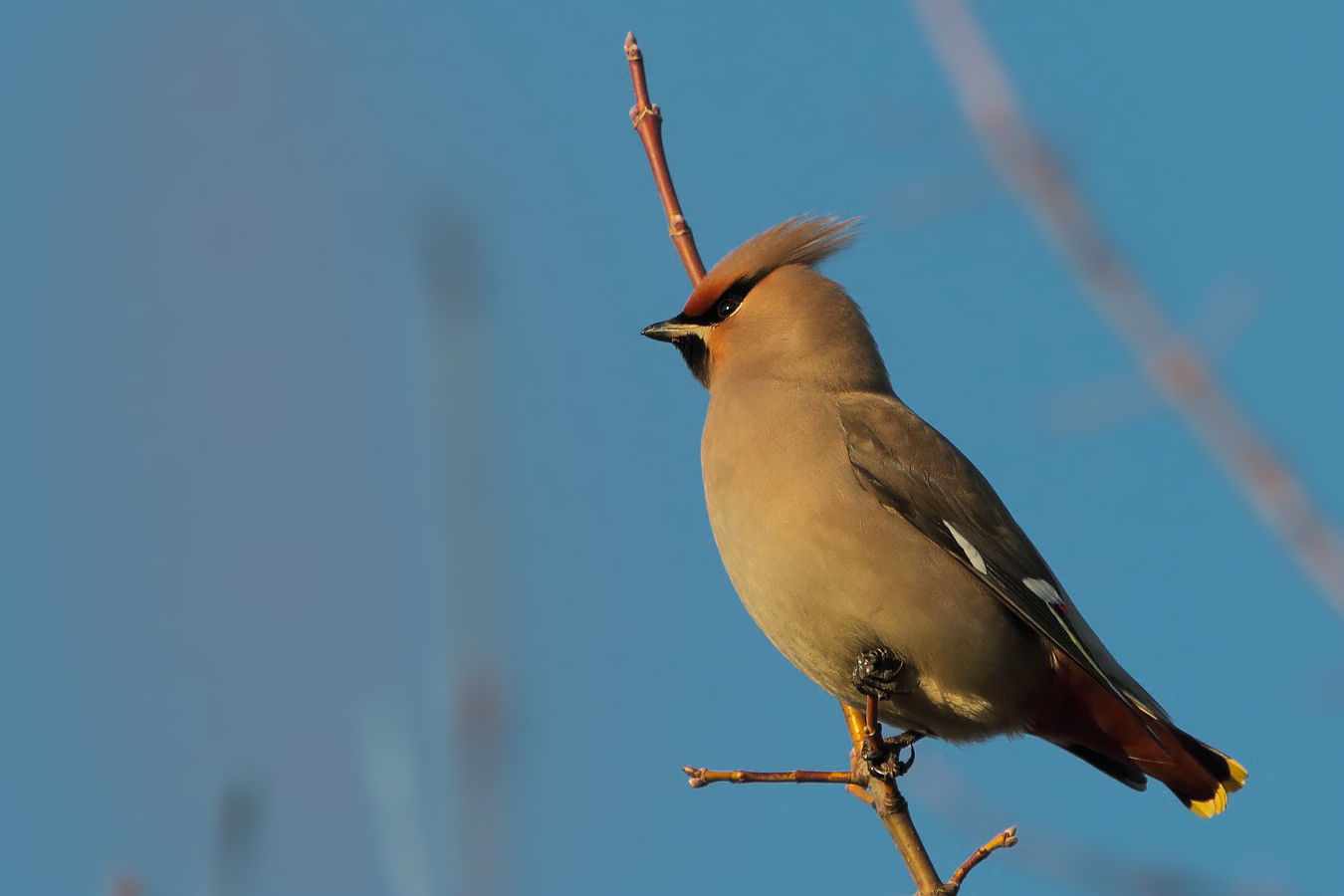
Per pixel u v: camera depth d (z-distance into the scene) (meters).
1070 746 10.16
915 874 7.48
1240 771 9.50
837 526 9.58
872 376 10.61
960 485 9.91
